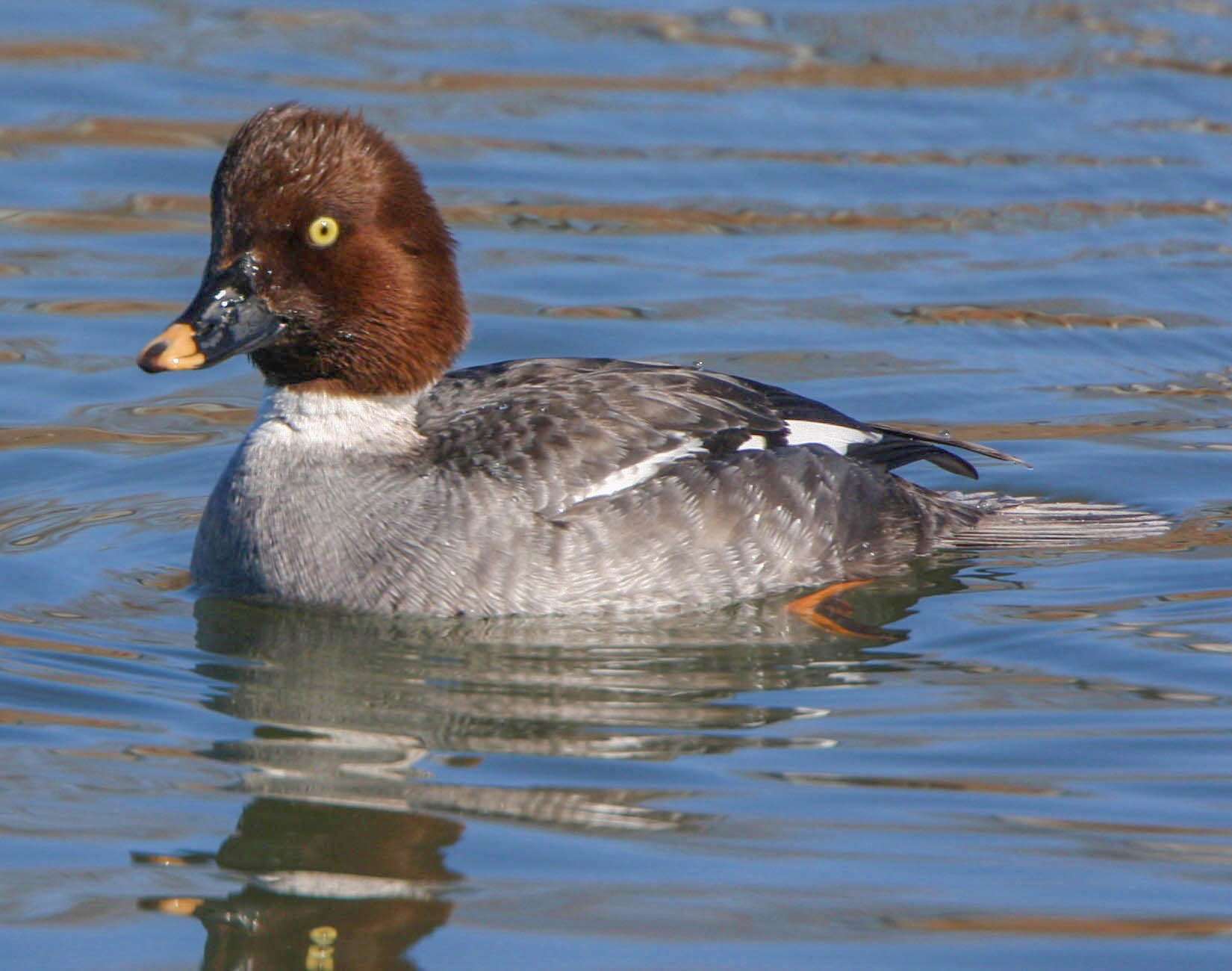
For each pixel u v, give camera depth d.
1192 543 13.55
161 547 13.34
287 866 8.87
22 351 16.38
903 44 24.44
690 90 22.86
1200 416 15.82
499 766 10.01
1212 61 23.95
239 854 8.99
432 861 8.96
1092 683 11.24
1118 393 16.23
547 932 8.30
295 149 11.59
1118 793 9.75
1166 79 23.34
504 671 11.33
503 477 11.91
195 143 20.84
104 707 10.69
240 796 9.58
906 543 13.18
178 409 15.88
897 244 19.03
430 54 23.69
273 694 10.94
